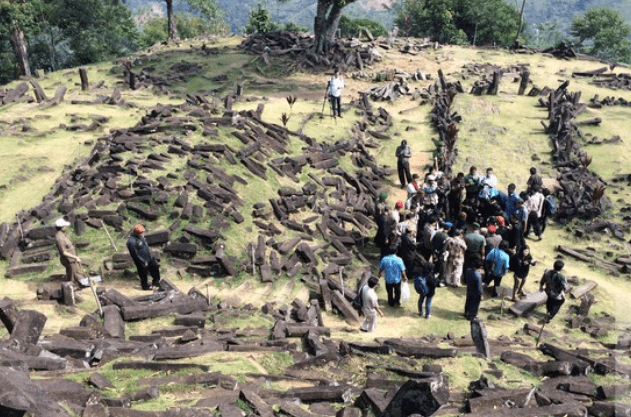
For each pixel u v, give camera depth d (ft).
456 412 28.07
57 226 46.34
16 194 64.03
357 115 102.47
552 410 25.89
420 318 51.21
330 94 96.73
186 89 116.78
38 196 63.31
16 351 29.32
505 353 38.24
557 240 71.31
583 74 129.59
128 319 42.01
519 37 273.95
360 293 49.03
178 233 55.47
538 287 59.62
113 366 30.91
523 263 54.03
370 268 60.39
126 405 25.16
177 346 36.52
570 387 31.53
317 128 93.35
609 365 35.35
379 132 97.60
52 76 127.13
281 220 62.49
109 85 117.70
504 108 108.88
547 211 70.90
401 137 98.73
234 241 56.65
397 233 60.44
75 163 70.95
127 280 50.57
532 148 93.91
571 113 102.58
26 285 48.06
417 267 58.39
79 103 98.17
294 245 59.21
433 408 18.76
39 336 32.78
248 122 79.46
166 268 52.75
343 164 82.99
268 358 35.73
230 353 35.81
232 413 24.81
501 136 97.66
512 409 26.11
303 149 80.94
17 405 17.74
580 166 87.25
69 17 187.52
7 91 100.63
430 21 258.16
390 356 36.96
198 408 24.90
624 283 61.36
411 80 123.44
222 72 127.54
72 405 23.44
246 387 29.43
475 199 68.03
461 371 35.01
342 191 74.18
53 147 77.36
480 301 52.70
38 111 92.53
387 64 134.10
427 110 109.70
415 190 67.62
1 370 21.53
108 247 53.11
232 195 61.98
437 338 45.68
